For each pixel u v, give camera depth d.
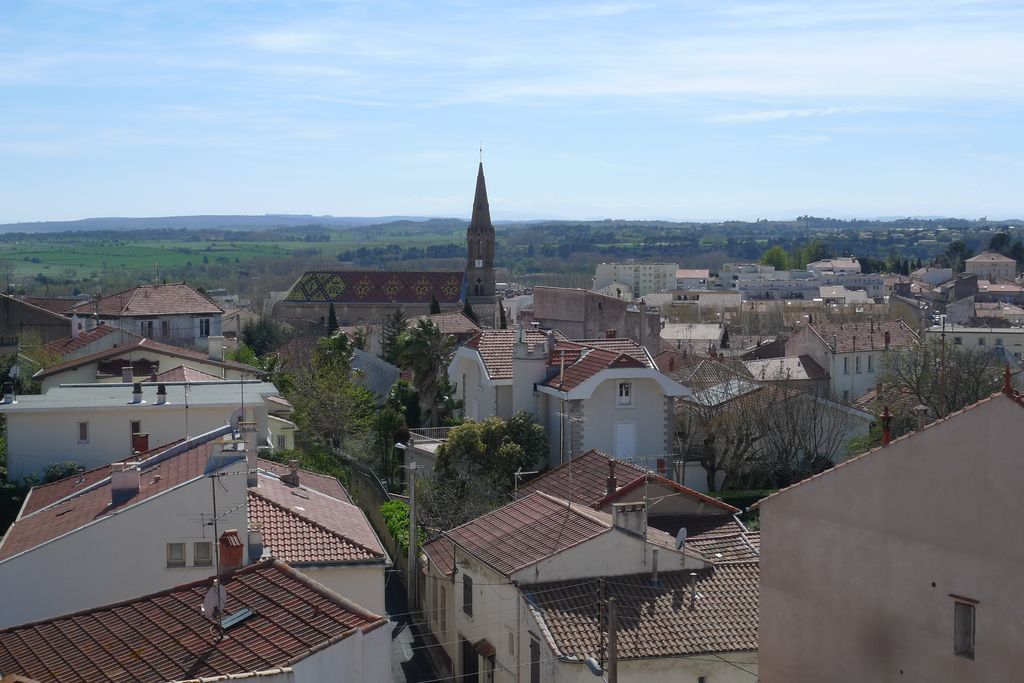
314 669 22.25
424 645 44.69
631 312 119.31
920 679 23.36
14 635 26.14
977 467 22.22
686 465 70.06
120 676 23.42
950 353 92.31
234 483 33.47
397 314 132.62
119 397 54.09
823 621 25.62
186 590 26.91
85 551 32.81
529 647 34.31
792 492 26.42
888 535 24.08
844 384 110.56
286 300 192.12
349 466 70.12
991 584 21.94
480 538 40.19
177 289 102.75
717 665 33.47
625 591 35.56
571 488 49.88
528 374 67.06
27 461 51.09
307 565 34.25
